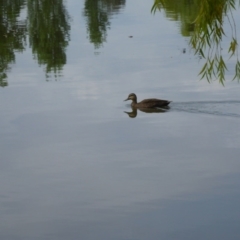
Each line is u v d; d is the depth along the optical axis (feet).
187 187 52.39
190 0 154.71
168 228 45.47
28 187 53.42
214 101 79.61
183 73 93.81
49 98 82.53
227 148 61.98
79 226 46.11
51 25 144.36
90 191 52.06
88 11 165.48
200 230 44.83
